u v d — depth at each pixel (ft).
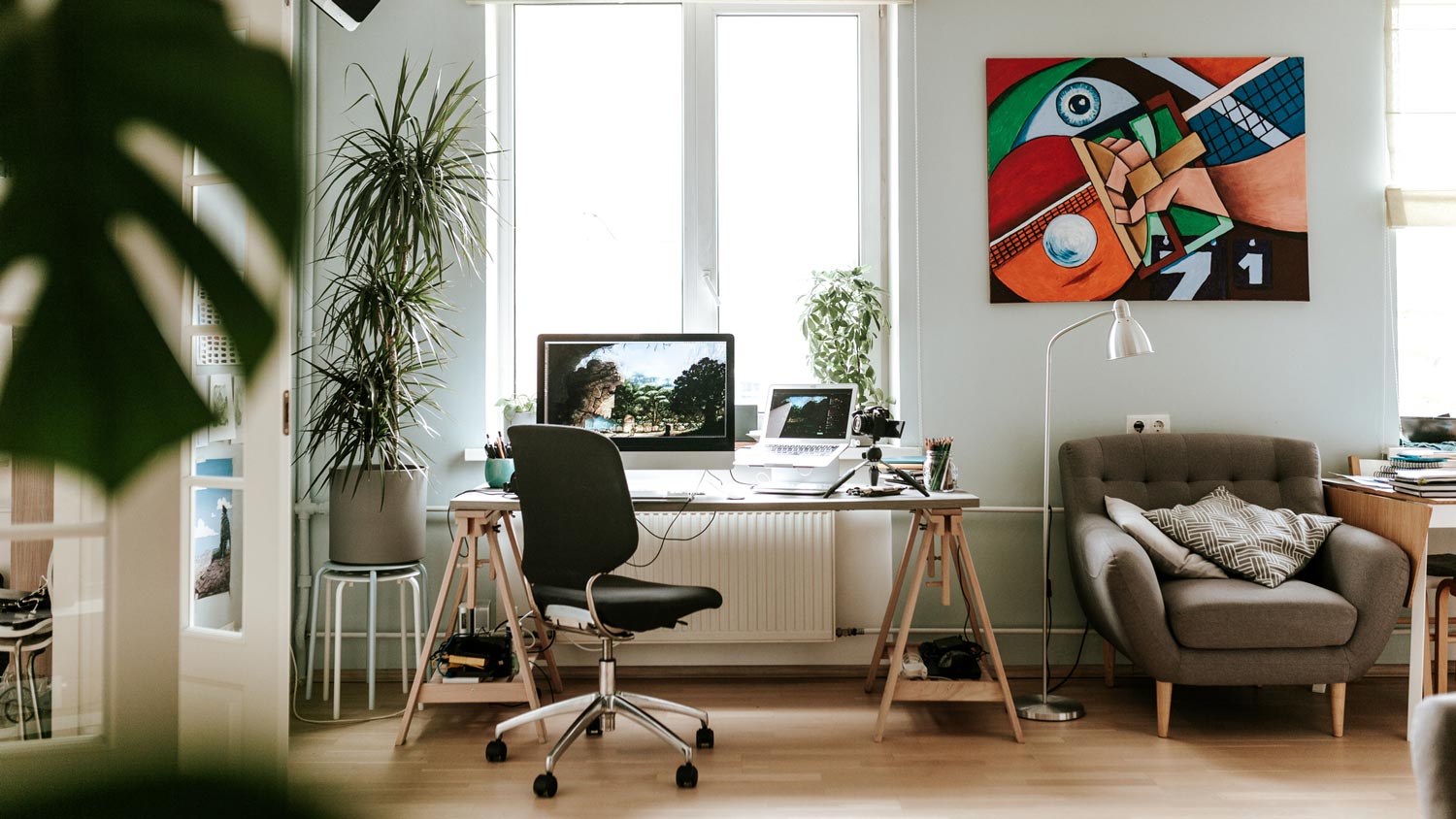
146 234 0.45
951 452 13.03
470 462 12.89
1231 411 13.05
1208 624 10.18
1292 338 13.05
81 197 0.45
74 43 0.46
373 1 12.32
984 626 10.61
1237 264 13.00
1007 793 9.13
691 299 13.43
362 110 12.92
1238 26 13.12
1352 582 10.48
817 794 9.10
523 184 13.43
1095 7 13.09
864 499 10.65
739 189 13.47
